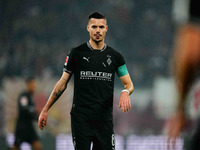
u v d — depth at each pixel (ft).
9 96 148.36
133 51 236.84
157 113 173.27
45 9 240.12
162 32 247.50
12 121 147.43
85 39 237.04
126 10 251.39
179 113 13.89
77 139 45.34
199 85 13.89
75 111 46.01
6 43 221.05
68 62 46.34
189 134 16.21
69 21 238.48
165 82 176.04
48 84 148.87
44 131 123.54
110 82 46.16
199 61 13.53
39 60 211.61
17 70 203.41
